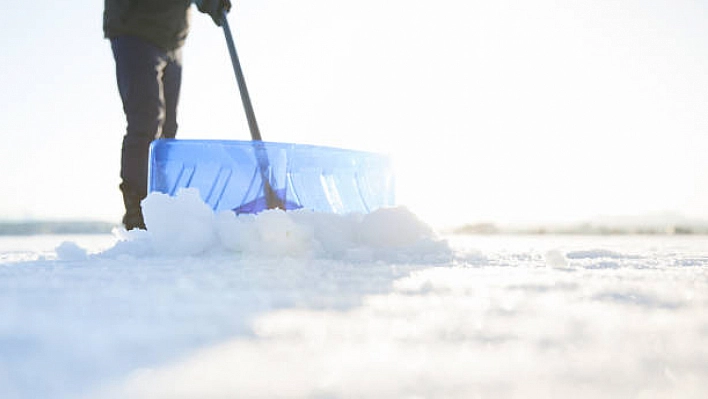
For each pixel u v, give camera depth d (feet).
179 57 8.43
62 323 1.51
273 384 0.96
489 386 0.96
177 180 5.31
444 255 4.50
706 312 1.79
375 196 6.43
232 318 1.61
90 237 15.60
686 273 3.32
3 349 1.20
